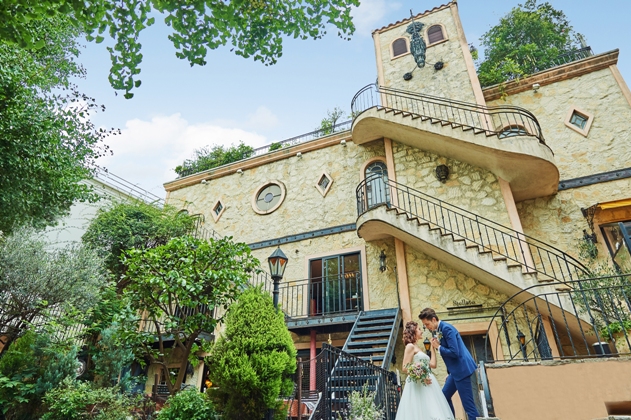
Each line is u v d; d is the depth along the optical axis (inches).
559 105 362.6
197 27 157.6
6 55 235.1
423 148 363.9
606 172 319.3
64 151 292.4
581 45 505.7
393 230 316.5
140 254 219.1
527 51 495.5
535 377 117.3
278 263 243.9
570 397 111.8
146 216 462.3
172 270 211.8
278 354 175.5
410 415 136.2
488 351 292.4
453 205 316.8
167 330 226.2
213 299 222.8
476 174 334.3
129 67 146.3
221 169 520.4
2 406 228.4
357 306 352.2
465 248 268.4
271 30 178.2
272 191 472.7
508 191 313.7
